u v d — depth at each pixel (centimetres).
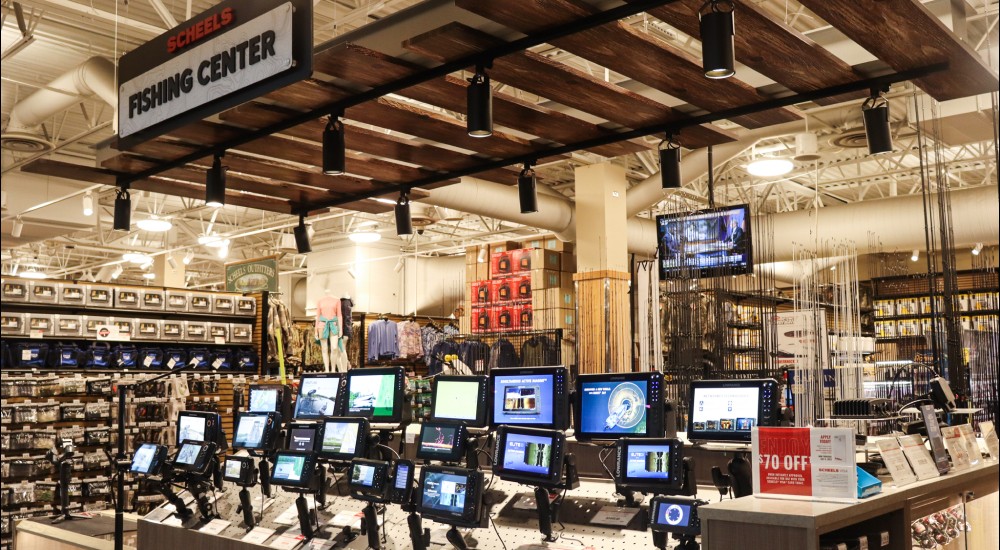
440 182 648
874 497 334
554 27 404
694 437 424
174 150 559
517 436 440
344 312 1303
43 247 2186
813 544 288
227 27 447
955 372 669
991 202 1264
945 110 953
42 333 1001
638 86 548
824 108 1037
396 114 505
